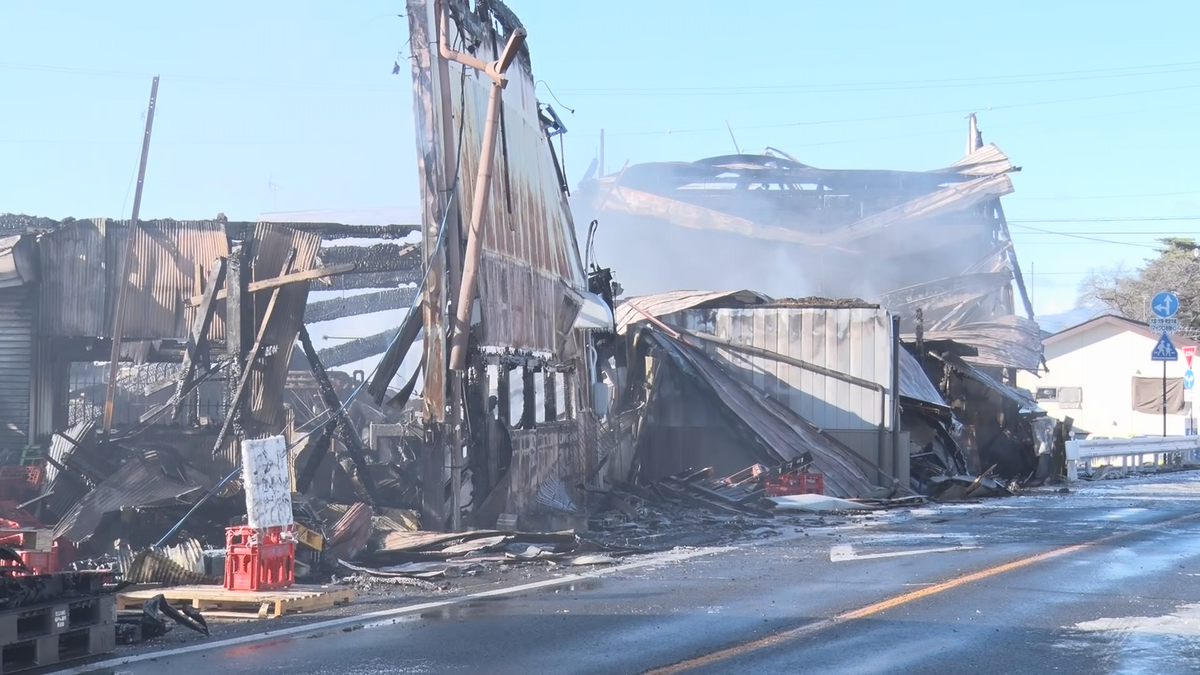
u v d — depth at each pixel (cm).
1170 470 3738
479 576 1150
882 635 802
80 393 1903
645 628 830
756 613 898
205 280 1630
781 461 2334
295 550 1106
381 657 727
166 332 1630
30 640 695
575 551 1337
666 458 2525
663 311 2673
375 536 1335
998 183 5197
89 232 1655
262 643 786
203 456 1448
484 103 1712
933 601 958
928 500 2334
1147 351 5069
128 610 923
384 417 2181
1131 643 777
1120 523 1739
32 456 1586
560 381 2181
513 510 1644
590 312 2241
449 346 1484
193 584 1032
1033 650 752
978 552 1340
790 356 2566
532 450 1778
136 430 1471
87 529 1219
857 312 2538
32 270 1631
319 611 930
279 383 1512
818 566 1217
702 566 1223
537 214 1973
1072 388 5203
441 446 1451
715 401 2452
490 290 1603
